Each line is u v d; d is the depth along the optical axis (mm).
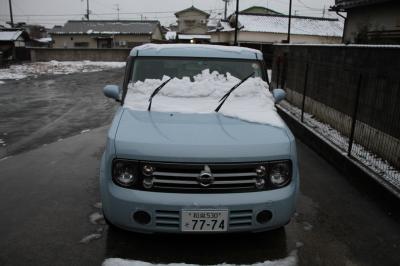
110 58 39500
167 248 3312
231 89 3822
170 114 3430
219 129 3137
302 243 3477
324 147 6184
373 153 5496
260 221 2941
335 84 7137
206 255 3221
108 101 12445
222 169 2836
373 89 5555
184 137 2947
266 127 3260
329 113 7449
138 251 3264
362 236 3646
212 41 43562
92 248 3307
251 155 2861
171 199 2811
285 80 11328
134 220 2873
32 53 37562
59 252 3238
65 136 7332
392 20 10469
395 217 4043
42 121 8867
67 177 5016
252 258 3199
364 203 4414
